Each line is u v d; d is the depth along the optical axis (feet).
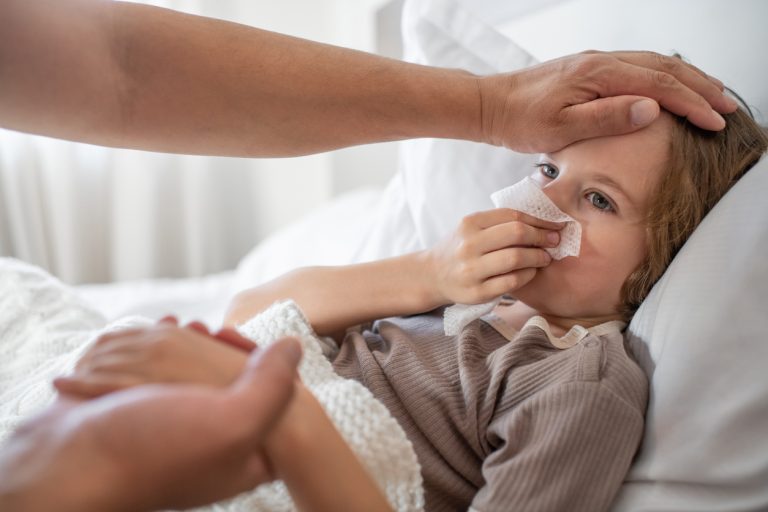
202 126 2.13
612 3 3.64
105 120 2.00
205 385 1.28
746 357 1.93
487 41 3.58
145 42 1.99
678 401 1.98
